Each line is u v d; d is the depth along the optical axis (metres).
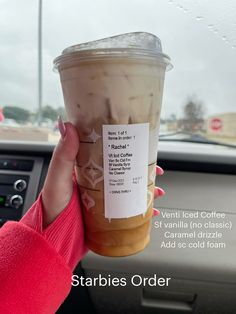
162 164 1.10
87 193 0.51
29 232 0.49
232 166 1.07
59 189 0.51
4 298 0.46
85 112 0.46
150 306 1.02
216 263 0.95
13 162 1.09
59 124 0.49
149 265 0.96
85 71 0.45
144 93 0.46
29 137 1.16
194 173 1.09
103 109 0.45
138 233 0.53
